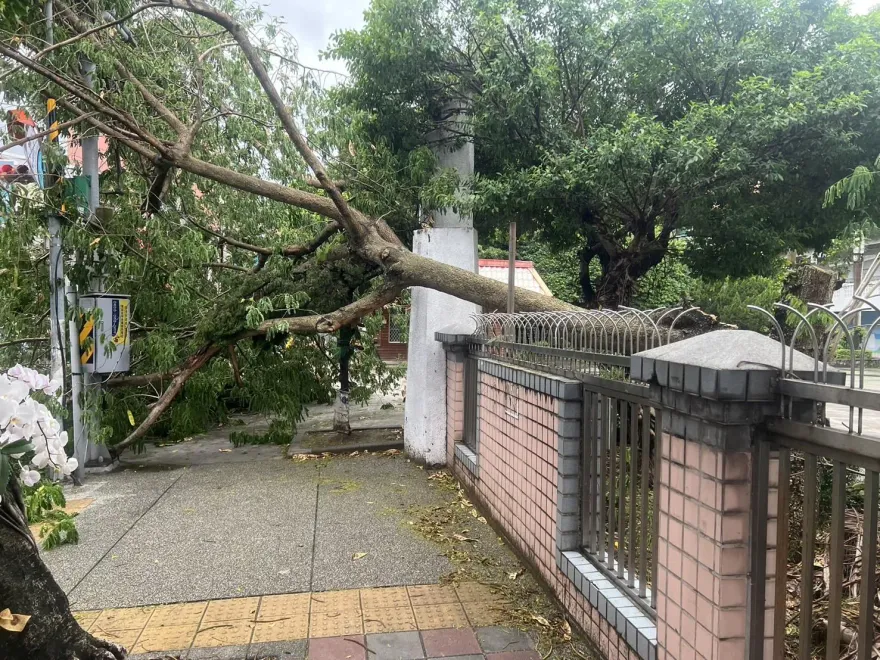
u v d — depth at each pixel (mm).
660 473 2301
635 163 5660
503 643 2980
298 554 4090
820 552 3160
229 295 6922
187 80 6867
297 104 6664
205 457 7000
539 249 15172
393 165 6898
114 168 6824
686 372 1935
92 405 5906
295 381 7477
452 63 6621
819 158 5918
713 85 6781
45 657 2275
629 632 2477
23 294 6379
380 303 6258
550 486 3428
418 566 3889
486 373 4812
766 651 1888
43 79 5660
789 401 1775
